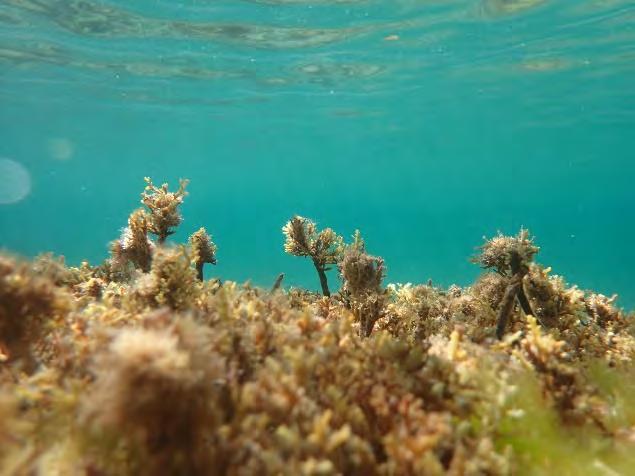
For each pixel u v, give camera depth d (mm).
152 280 3801
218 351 2781
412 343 3482
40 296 2928
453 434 2395
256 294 4656
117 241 5805
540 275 5117
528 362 3064
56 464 2117
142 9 18297
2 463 1957
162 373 1848
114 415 1857
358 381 2701
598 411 3018
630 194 150875
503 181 121625
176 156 76062
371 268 5121
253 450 2096
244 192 154250
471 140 57812
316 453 2148
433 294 6570
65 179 128875
